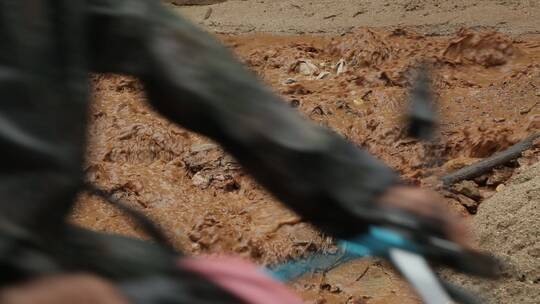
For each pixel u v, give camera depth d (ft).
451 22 55.57
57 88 6.11
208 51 6.92
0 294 5.37
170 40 6.87
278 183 6.86
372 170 6.88
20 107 5.98
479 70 44.52
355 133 36.70
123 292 6.20
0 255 5.68
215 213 30.35
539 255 24.08
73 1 6.25
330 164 6.82
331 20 58.90
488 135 34.19
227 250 28.40
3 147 5.88
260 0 64.95
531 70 41.78
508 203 25.85
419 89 7.35
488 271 6.84
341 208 6.80
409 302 25.22
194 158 33.71
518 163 32.09
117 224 29.60
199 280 6.49
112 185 32.35
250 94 6.90
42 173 5.95
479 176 31.76
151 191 32.09
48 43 6.10
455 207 30.04
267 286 6.55
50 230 5.98
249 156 6.88
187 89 6.82
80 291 5.35
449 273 22.54
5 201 5.82
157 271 6.50
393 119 36.91
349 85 43.27
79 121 6.20
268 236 28.35
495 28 53.36
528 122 34.99
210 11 62.64
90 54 6.79
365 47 46.62
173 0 65.77
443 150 33.99
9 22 6.00
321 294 25.63
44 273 5.75
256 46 52.90
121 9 6.81
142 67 6.88
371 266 26.66
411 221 6.75
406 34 49.29
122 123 35.86
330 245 27.35
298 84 43.45
